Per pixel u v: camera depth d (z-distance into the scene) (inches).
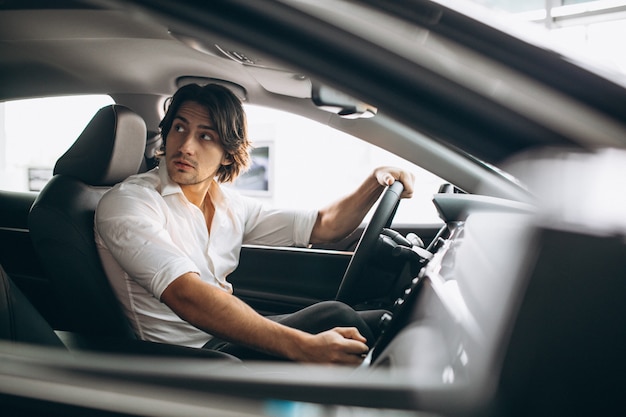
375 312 59.2
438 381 20.3
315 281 74.6
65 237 51.9
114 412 21.5
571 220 21.2
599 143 21.0
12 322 31.1
